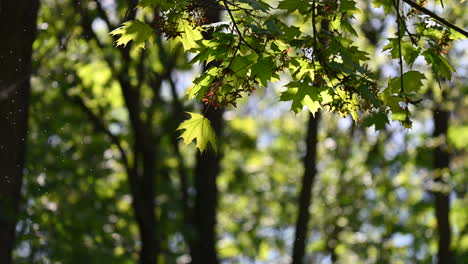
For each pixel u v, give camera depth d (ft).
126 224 47.73
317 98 13.67
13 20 22.09
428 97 46.57
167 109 50.75
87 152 46.91
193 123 13.94
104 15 35.17
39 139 41.39
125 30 13.65
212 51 13.46
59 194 40.96
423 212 57.36
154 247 45.16
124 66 41.32
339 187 61.11
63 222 39.88
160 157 52.80
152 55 41.52
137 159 46.62
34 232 37.40
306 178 44.21
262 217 68.18
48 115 42.68
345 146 56.39
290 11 13.75
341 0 13.91
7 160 22.53
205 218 45.65
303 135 69.72
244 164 68.39
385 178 57.82
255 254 67.21
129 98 43.60
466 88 46.85
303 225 44.55
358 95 13.58
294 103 13.73
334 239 60.90
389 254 60.70
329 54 13.46
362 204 60.34
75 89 44.70
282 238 68.28
